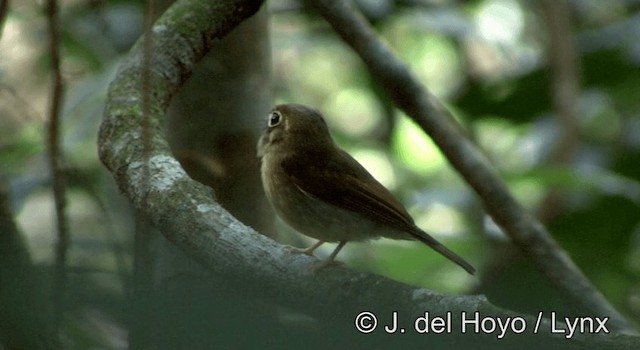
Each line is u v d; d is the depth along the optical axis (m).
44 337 6.59
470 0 16.14
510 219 10.19
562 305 10.01
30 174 11.41
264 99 9.77
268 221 9.85
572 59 13.19
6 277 6.67
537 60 15.50
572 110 12.97
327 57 18.45
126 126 7.01
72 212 9.96
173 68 7.83
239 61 9.52
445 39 17.53
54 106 7.30
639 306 12.40
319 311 5.79
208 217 6.07
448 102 15.94
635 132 14.55
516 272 10.38
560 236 13.19
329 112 18.20
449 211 14.00
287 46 14.55
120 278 6.64
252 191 9.70
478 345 5.10
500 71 17.78
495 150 16.56
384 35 16.33
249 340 4.38
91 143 12.07
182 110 9.50
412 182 16.16
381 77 10.59
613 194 12.95
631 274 12.90
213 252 5.97
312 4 10.70
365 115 18.27
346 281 5.71
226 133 9.54
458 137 10.54
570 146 12.85
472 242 12.04
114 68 12.38
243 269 5.93
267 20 9.79
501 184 10.45
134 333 4.86
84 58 13.65
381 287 5.61
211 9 8.18
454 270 11.65
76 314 6.99
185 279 5.69
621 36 14.79
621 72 14.86
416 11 14.33
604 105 14.73
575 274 9.90
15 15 14.16
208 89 9.47
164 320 4.64
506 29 15.96
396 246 11.79
